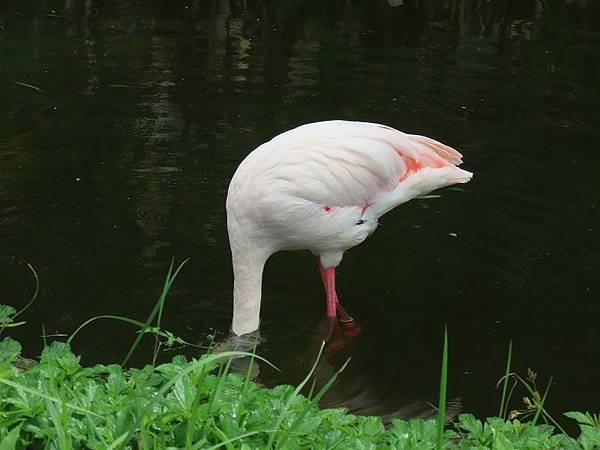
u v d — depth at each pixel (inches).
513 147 397.4
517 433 195.0
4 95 430.6
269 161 291.4
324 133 299.7
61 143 391.9
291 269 329.4
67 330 279.1
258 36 514.9
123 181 365.7
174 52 487.8
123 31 515.5
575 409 255.4
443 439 190.9
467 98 441.4
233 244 293.6
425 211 358.3
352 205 301.1
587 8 564.7
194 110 423.2
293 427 170.7
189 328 287.3
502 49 503.5
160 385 189.9
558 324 294.0
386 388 266.1
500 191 367.2
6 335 274.2
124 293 299.9
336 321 297.3
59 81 447.2
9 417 169.9
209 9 555.5
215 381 185.6
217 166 377.4
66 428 163.5
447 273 320.5
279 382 267.0
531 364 275.6
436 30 529.7
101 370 193.3
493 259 327.3
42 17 530.6
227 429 172.7
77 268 311.0
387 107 429.1
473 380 269.1
